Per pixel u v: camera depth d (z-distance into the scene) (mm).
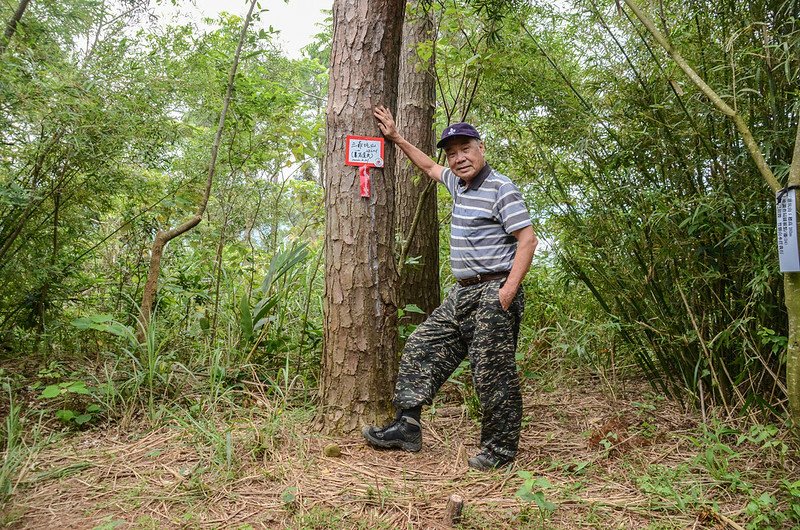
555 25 3980
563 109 3678
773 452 2885
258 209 4887
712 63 3236
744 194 3121
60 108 3352
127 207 4586
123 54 3855
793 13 2891
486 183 2865
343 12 3113
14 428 2855
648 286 3596
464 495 2537
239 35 4340
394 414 3238
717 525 2312
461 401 3959
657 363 4332
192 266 4930
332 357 3174
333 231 3145
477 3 3391
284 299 4547
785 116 3018
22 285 4152
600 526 2301
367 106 3107
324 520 2248
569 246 3852
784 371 3303
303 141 4449
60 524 2199
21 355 4184
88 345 4352
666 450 3080
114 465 2750
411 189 4766
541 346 4785
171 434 3119
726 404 3410
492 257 2832
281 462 2771
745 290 3279
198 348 4285
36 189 3807
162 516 2283
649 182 3553
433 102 4965
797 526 2242
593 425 3545
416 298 4727
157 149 4199
